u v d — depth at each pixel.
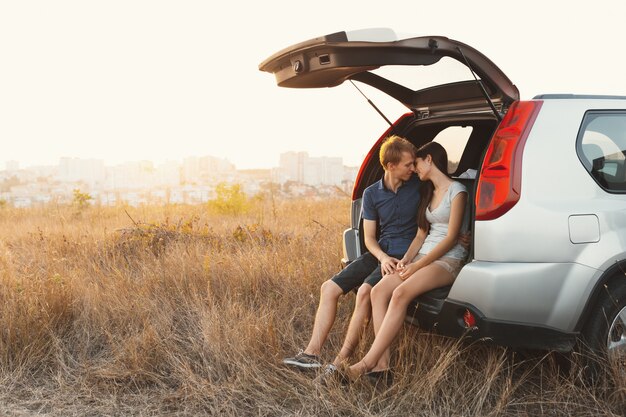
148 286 5.41
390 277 3.86
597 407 3.38
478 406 3.40
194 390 3.63
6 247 7.53
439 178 3.97
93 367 4.05
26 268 5.76
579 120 3.58
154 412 3.53
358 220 4.58
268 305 4.91
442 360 3.73
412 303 3.85
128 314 4.77
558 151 3.47
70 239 7.74
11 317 4.36
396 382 3.64
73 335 4.61
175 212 12.12
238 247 6.84
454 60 3.61
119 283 5.40
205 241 7.39
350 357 3.92
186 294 5.33
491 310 3.33
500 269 3.32
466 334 3.45
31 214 13.00
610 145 3.70
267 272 5.63
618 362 3.48
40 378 4.00
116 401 3.67
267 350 4.02
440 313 3.56
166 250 6.69
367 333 4.13
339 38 3.43
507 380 3.55
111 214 12.13
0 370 4.03
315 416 3.40
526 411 3.43
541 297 3.35
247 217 11.13
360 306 3.93
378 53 3.47
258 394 3.62
